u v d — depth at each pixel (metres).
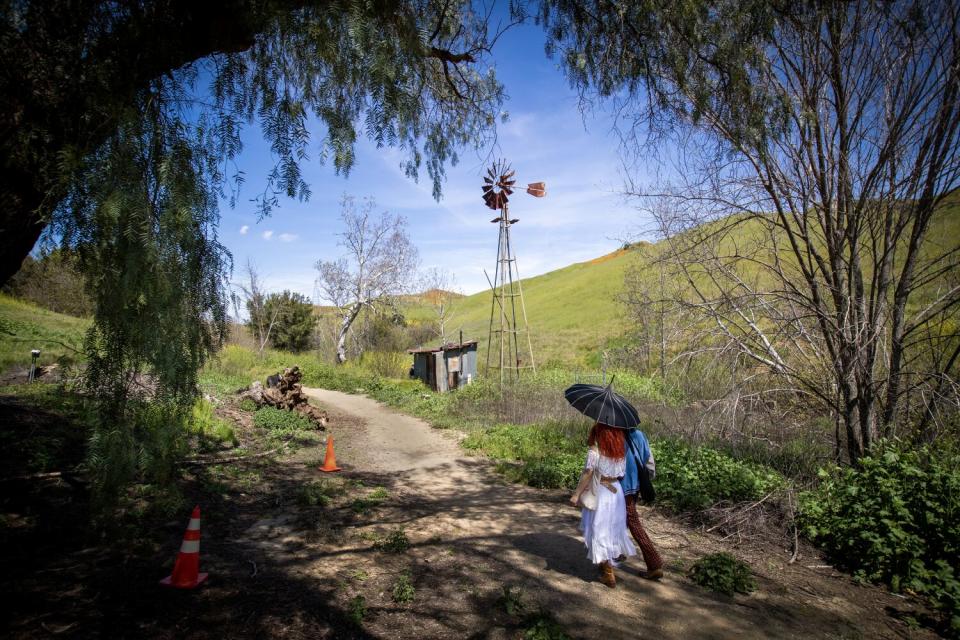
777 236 7.88
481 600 4.33
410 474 9.07
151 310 3.63
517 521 6.55
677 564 5.31
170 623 3.57
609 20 5.65
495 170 20.33
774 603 4.61
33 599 3.65
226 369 21.77
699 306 8.04
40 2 3.53
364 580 4.57
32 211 3.53
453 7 6.01
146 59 3.77
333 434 12.81
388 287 33.16
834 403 7.61
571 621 4.06
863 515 5.66
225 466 8.04
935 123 6.58
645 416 12.28
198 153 3.88
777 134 6.04
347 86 4.96
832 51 6.86
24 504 5.24
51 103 3.63
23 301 21.38
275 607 3.93
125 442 3.98
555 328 43.12
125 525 5.07
